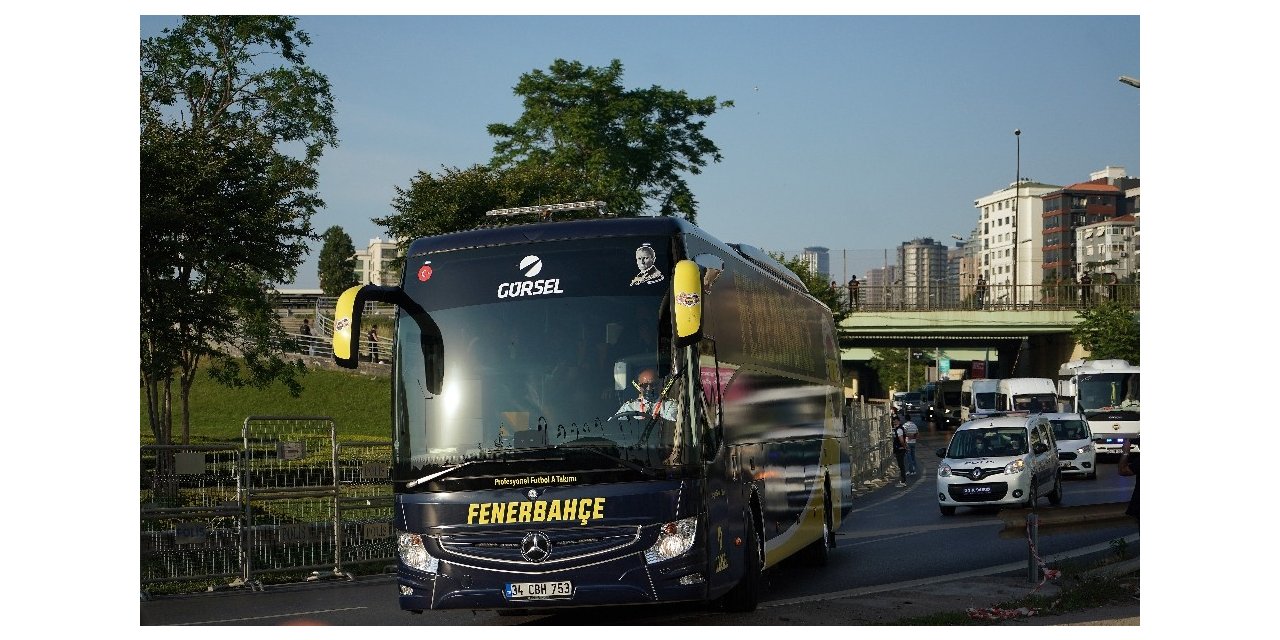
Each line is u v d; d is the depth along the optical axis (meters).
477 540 10.40
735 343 12.51
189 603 13.70
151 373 27.34
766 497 13.39
